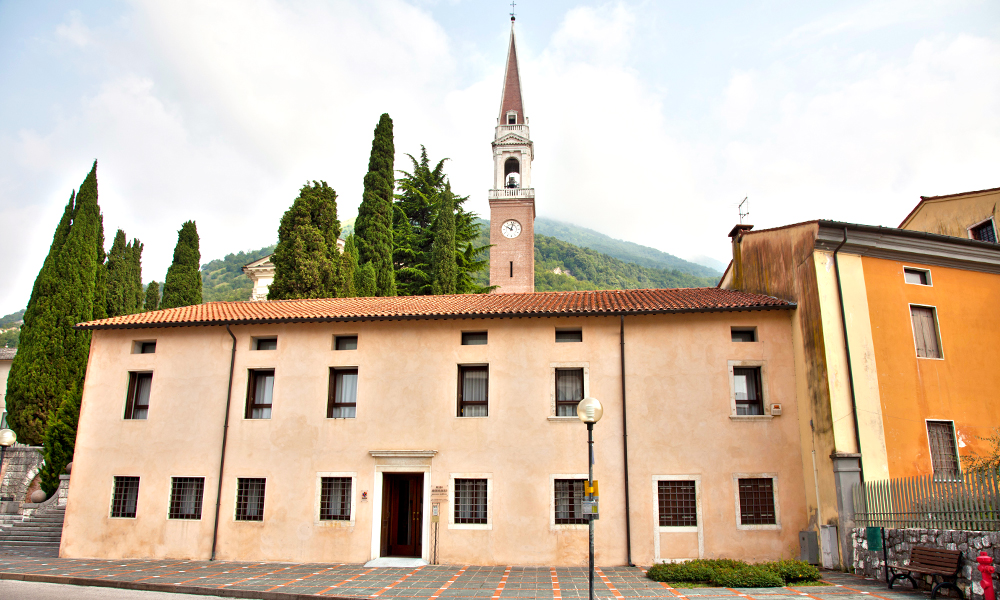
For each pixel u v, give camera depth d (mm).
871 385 16141
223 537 17891
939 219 24000
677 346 17891
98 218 31969
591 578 11742
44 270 29500
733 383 17625
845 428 15703
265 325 19359
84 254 30297
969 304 17734
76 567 16297
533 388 17938
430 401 18172
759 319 17922
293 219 30578
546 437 17531
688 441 17203
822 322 16359
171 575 15156
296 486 18016
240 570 15961
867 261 17203
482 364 18453
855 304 16688
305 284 29141
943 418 16422
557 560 16672
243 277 106875
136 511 18516
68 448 25156
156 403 19250
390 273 35344
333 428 18312
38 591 13492
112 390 19578
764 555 16344
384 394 18375
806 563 14352
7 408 28078
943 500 12453
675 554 16516
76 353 29078
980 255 17938
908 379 16484
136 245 38344
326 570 16031
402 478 18422
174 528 18203
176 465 18641
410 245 40906
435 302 20484
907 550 13047
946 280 17781
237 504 18172
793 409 17266
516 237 51031
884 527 14078
